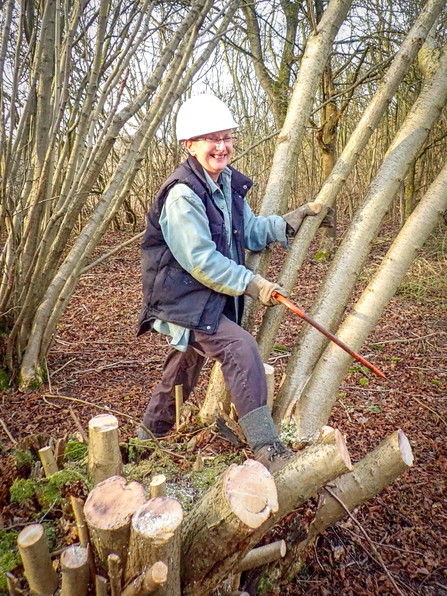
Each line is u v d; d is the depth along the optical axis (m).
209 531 1.46
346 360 2.24
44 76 3.92
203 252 1.99
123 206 12.66
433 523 2.78
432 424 3.89
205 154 2.09
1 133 3.75
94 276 8.27
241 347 2.02
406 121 2.31
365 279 8.09
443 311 6.73
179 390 2.59
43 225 4.29
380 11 8.20
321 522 2.01
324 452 1.59
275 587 2.08
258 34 8.16
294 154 2.53
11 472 2.21
